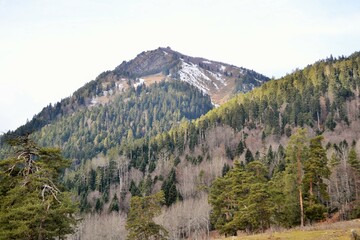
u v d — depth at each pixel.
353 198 66.56
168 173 115.44
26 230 21.20
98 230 75.00
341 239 23.28
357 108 158.62
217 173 107.31
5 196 22.25
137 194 100.00
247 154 110.62
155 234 45.91
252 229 44.88
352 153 62.31
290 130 149.75
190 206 78.56
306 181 45.12
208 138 155.50
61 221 23.55
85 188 118.75
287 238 26.83
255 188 43.00
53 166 24.16
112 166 128.88
